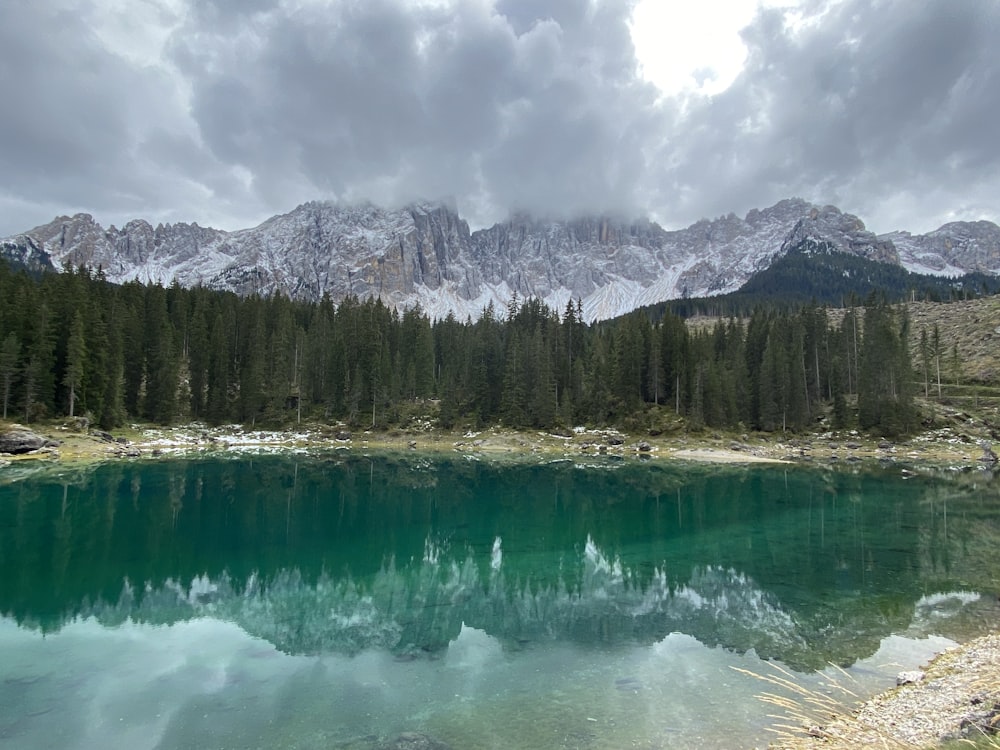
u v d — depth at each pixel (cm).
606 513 4597
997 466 7556
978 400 10400
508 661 1852
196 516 4122
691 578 2812
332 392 11744
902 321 13588
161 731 1408
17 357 7544
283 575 2816
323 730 1417
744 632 2100
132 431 8812
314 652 1922
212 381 10675
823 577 2816
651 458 8775
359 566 3011
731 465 7931
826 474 6906
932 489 5666
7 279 8869
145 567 2861
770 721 1439
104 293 10744
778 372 10269
